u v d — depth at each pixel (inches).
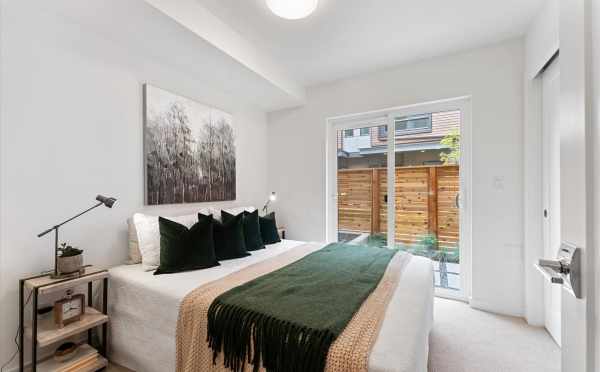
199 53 88.2
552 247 84.5
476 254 102.3
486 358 72.4
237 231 94.7
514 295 96.4
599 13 22.1
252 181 142.6
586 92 23.6
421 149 118.0
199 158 109.5
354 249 99.2
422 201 118.1
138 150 89.5
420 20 85.4
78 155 74.7
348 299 55.8
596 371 22.5
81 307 65.7
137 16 69.7
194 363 54.1
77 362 63.1
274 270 76.4
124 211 85.6
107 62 80.9
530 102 90.7
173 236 78.3
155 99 92.7
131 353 66.9
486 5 78.6
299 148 145.0
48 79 68.8
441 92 108.7
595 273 22.7
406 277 69.3
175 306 59.6
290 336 44.7
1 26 61.5
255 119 144.9
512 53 96.3
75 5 65.7
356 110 127.9
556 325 80.4
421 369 44.3
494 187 99.3
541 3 77.7
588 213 23.4
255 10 80.6
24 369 62.9
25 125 64.9
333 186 140.2
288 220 148.9
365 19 84.7
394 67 118.3
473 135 102.7
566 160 27.3
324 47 102.2
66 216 72.3
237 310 52.1
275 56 109.3
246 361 48.3
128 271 75.7
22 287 60.6
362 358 38.4
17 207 63.7
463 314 97.5
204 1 76.8
